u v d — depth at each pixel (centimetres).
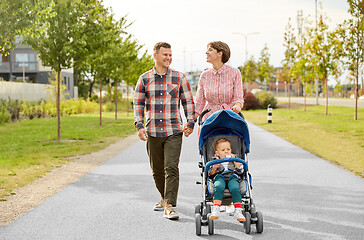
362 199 671
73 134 1891
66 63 1655
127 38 3141
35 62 5031
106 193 729
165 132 584
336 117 2664
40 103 3559
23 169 980
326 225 534
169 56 582
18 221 560
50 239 488
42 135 1855
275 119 2812
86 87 6200
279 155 1182
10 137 1770
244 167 513
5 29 1289
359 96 6456
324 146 1366
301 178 848
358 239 479
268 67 5716
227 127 556
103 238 491
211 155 551
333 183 797
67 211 611
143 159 1144
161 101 585
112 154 1255
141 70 3891
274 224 540
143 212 606
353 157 1123
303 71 3534
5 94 3089
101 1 1806
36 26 1384
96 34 1697
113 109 4616
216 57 603
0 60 5016
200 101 636
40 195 720
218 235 499
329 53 2802
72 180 853
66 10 1592
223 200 527
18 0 1263
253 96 4581
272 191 730
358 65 2406
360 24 2359
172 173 580
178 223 551
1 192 736
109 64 2419
